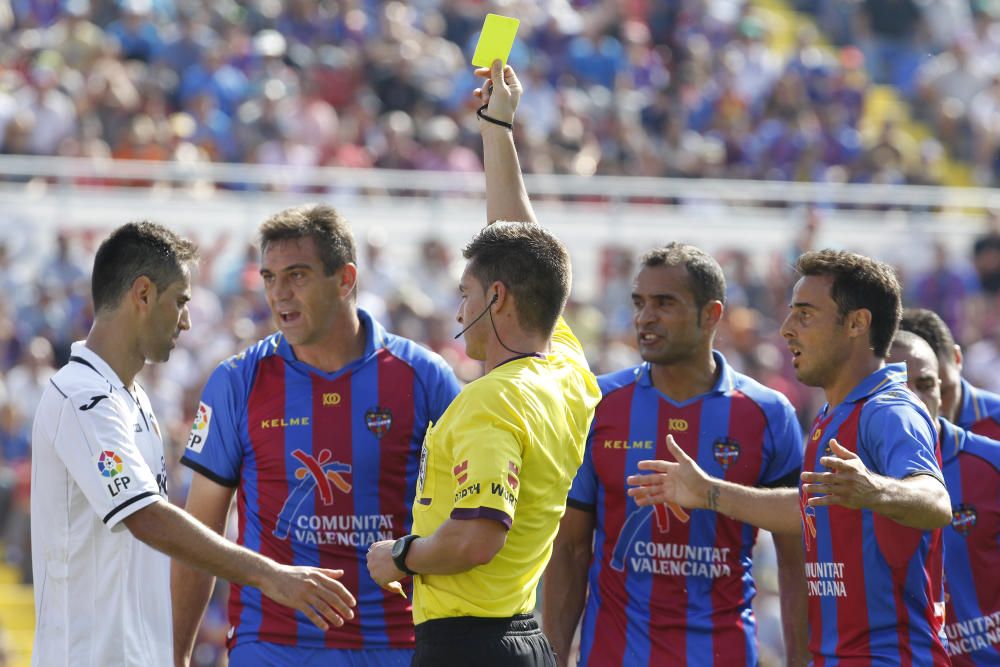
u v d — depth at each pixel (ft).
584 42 209.77
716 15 222.48
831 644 51.65
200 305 150.51
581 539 63.31
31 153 163.32
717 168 187.83
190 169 157.48
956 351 67.72
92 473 48.83
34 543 50.52
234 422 60.80
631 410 62.90
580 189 166.91
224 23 190.70
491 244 48.57
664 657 60.54
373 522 59.88
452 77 195.21
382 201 162.71
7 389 138.31
